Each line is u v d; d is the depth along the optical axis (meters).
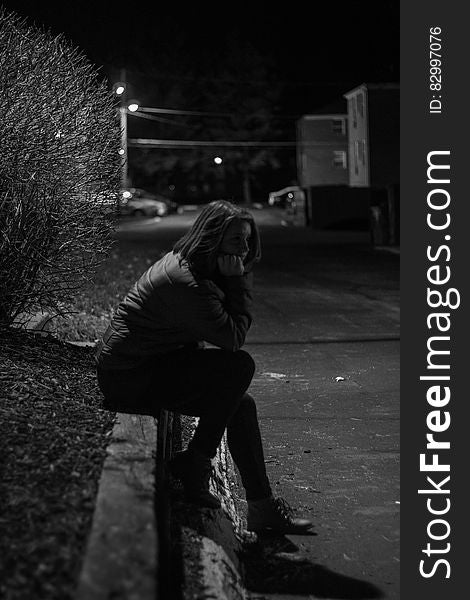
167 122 77.19
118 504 3.35
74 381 5.68
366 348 11.08
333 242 36.09
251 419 4.79
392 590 4.25
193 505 4.64
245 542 4.77
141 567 2.84
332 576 4.37
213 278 4.63
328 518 5.15
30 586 2.85
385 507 5.35
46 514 3.37
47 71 6.68
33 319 8.02
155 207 60.28
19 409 4.73
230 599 3.88
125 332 4.63
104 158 7.09
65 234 6.89
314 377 9.23
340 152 69.12
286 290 18.64
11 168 6.45
